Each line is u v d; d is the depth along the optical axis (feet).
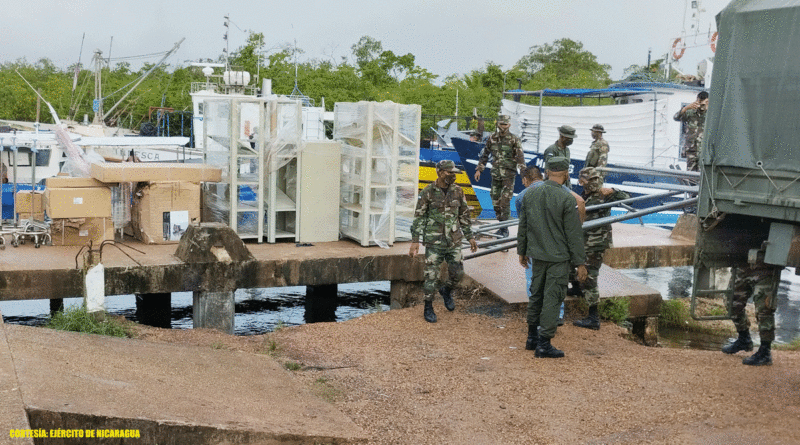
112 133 75.66
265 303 36.86
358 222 33.58
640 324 29.78
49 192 28.96
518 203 23.48
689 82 61.46
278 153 32.40
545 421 16.92
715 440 15.42
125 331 23.29
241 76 66.59
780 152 17.72
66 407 13.30
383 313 27.58
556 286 21.74
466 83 119.24
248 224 32.96
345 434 15.47
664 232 44.86
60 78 150.71
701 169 19.98
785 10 17.54
